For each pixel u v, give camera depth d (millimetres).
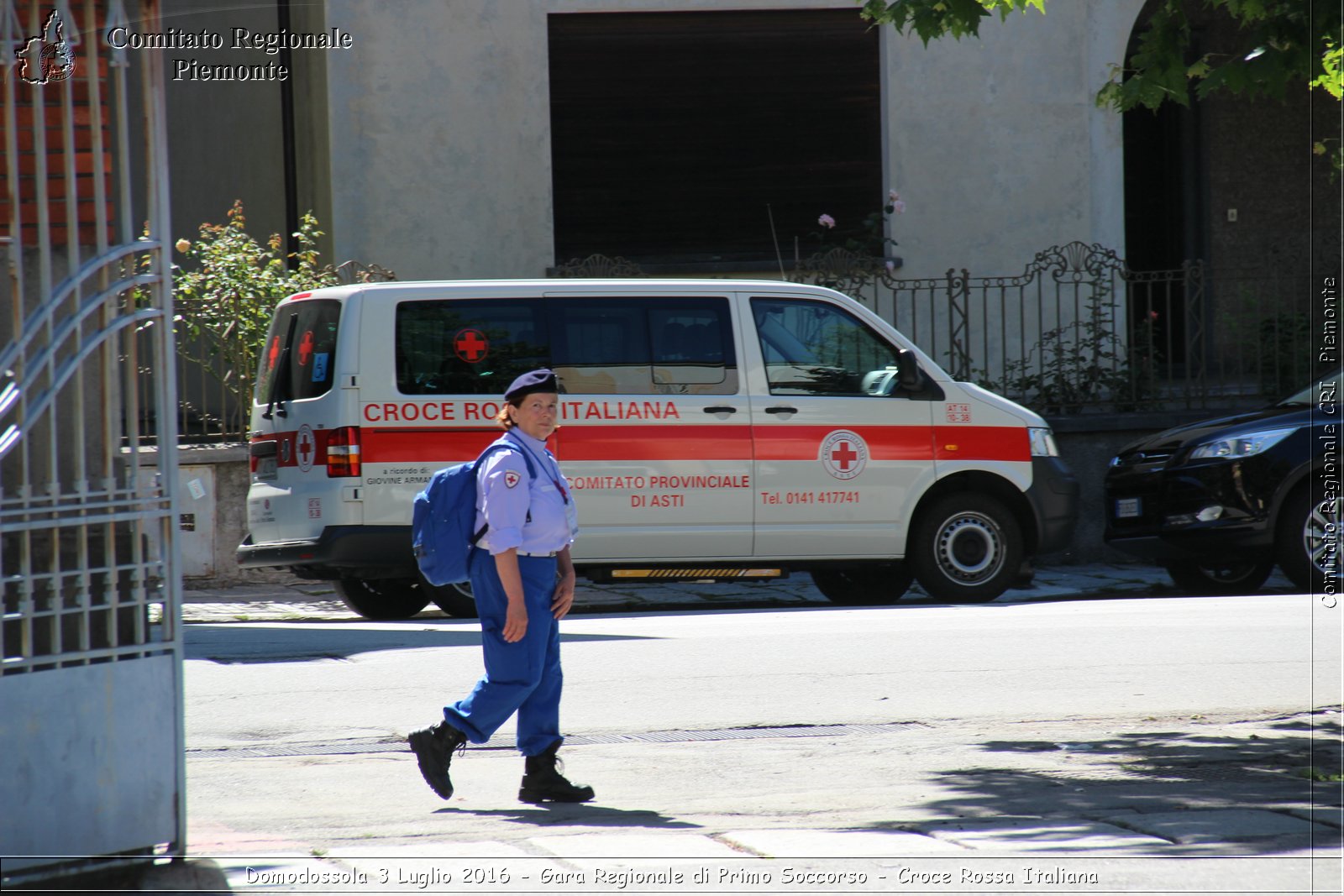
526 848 20719
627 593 52219
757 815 22766
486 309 42812
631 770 25875
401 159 64500
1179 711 30266
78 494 19234
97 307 19422
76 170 19516
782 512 44250
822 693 31891
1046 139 67812
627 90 66688
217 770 25859
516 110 65188
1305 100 77625
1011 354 67062
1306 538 47188
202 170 78438
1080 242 65938
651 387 43594
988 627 39906
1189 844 20781
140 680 19656
